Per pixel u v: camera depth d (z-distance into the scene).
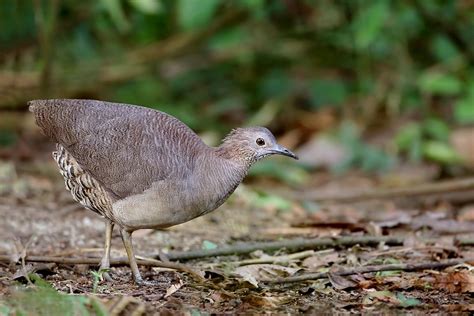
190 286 8.91
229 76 17.59
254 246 10.12
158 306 8.24
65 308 7.55
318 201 13.38
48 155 14.89
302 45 17.02
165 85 17.00
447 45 16.31
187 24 14.15
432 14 16.19
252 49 16.86
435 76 16.05
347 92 17.12
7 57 15.95
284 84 17.19
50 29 14.17
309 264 9.77
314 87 17.14
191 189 8.59
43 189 12.85
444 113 16.75
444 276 9.07
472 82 15.86
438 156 15.15
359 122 16.44
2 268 9.17
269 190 13.75
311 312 8.34
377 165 15.29
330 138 15.81
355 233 11.11
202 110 16.84
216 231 11.37
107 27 15.83
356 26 15.65
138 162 8.57
